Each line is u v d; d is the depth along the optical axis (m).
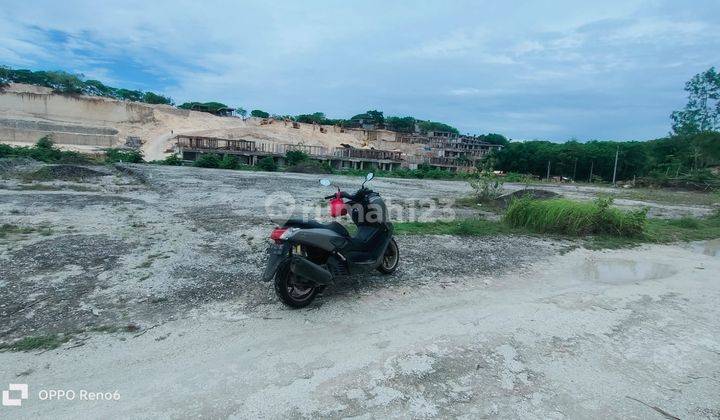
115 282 4.02
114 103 55.06
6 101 48.44
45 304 3.46
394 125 93.69
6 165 14.56
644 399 2.48
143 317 3.31
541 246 6.60
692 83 48.75
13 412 2.15
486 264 5.33
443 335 3.20
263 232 6.52
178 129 56.75
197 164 26.39
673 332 3.42
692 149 42.00
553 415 2.29
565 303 4.02
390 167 57.78
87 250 5.01
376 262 4.34
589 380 2.66
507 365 2.80
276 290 3.52
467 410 2.31
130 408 2.21
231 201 10.23
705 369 2.85
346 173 29.95
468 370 2.71
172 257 4.90
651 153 53.59
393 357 2.83
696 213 13.59
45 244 5.17
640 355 3.01
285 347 2.93
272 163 28.42
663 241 7.62
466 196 14.44
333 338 3.10
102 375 2.52
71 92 54.28
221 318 3.36
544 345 3.10
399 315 3.59
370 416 2.22
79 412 2.17
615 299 4.18
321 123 85.81
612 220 7.79
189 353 2.80
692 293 4.45
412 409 2.29
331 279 3.77
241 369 2.63
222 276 4.33
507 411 2.31
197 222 7.20
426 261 5.31
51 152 21.14
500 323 3.46
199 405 2.25
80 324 3.15
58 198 9.08
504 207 11.45
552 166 58.44
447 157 68.75
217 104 78.62
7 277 4.02
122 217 7.34
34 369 2.56
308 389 2.43
